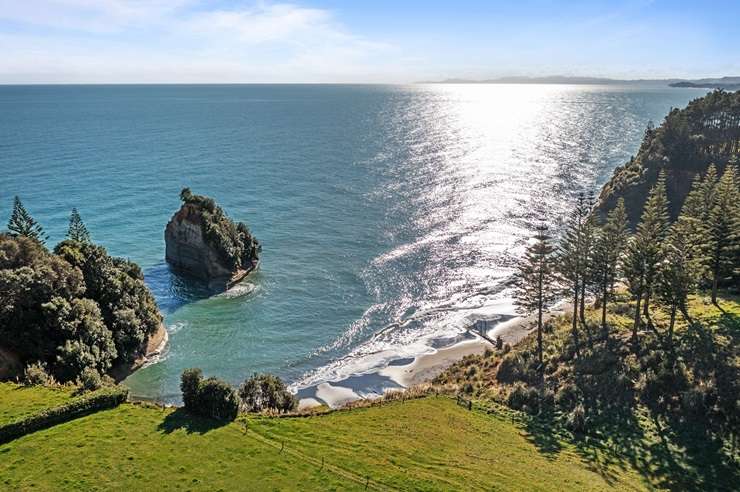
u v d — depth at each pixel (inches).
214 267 3415.4
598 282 2466.8
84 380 1983.3
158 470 1406.3
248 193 5329.7
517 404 1994.3
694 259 2300.7
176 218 3563.0
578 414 1796.3
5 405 1646.2
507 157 7283.5
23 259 2352.4
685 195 4183.1
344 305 3125.0
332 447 1603.1
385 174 6186.0
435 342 2748.5
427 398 2062.0
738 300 2433.6
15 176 5590.6
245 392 1968.5
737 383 1726.1
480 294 3280.0
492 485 1423.5
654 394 1831.9
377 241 4094.5
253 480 1393.9
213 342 2728.8
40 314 2240.4
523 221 4549.7
